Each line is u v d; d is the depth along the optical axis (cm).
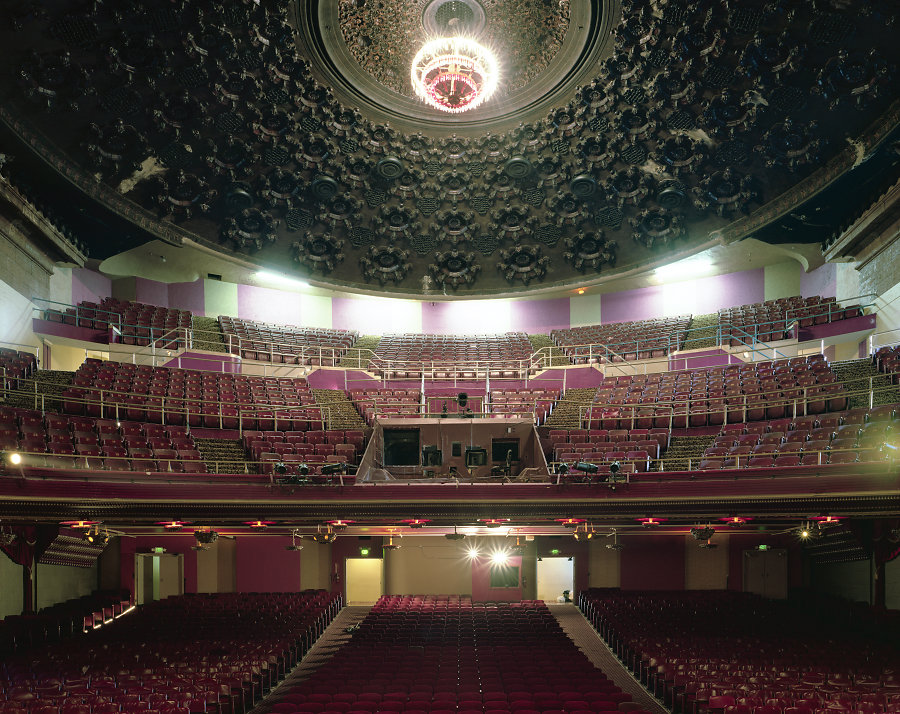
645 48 2297
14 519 1514
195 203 2669
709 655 1537
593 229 2934
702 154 2519
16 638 1581
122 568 2245
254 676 1449
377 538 2436
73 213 2427
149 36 2117
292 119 2570
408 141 2770
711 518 1727
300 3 2281
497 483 1767
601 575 2398
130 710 1185
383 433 2316
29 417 1798
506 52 2553
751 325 2666
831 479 1556
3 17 1889
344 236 3008
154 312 2772
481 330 3391
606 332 3131
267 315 3228
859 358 2361
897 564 1809
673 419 2220
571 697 1283
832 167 2262
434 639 1730
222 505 1677
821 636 1695
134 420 2069
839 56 2017
